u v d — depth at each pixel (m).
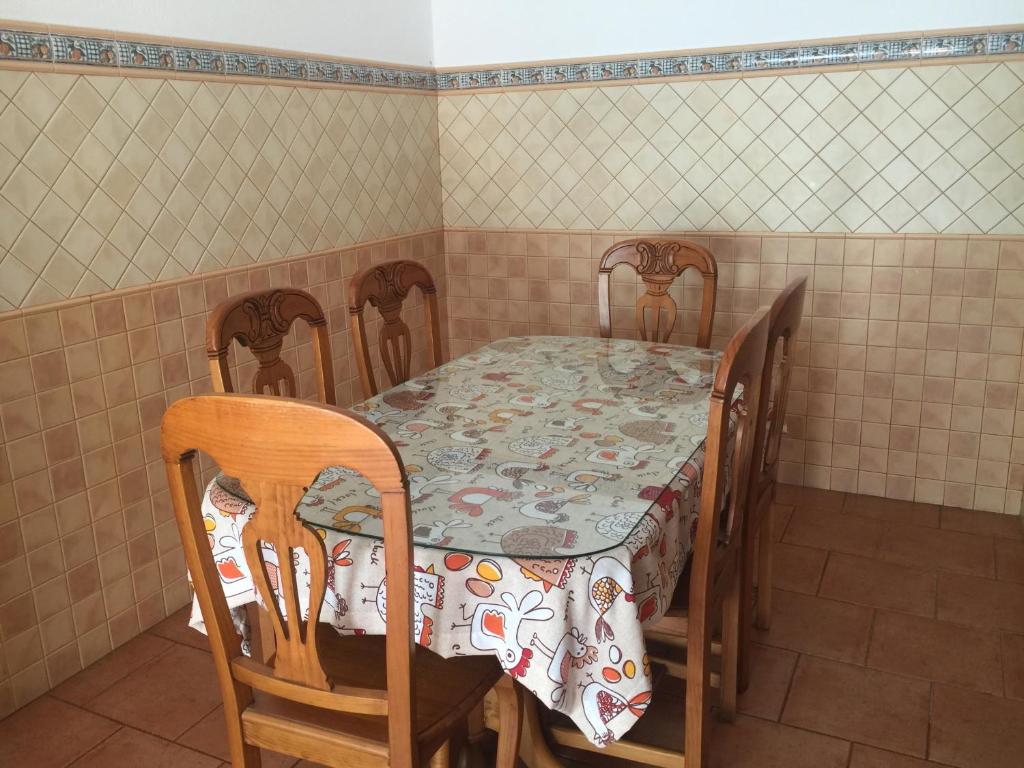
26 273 2.01
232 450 1.14
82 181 2.12
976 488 3.01
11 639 2.05
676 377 2.21
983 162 2.74
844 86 2.85
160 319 2.36
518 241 3.53
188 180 2.41
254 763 1.40
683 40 3.06
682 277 3.25
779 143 2.98
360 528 1.37
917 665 2.17
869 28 2.79
